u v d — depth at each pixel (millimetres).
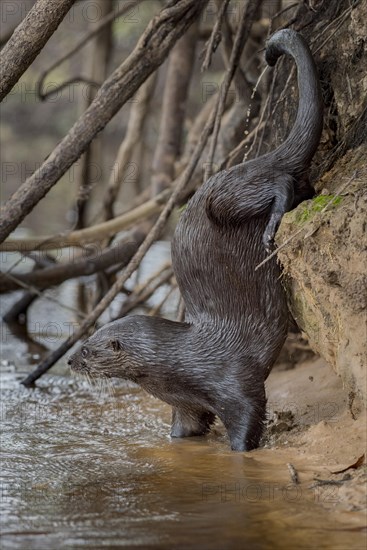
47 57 38688
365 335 9492
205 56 13906
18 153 46250
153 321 10906
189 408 11148
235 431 10648
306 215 10023
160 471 9930
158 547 7629
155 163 20438
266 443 10852
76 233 17734
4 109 48219
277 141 12836
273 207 10523
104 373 11000
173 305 20719
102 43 24344
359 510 8375
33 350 17984
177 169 20297
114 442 11344
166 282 18984
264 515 8383
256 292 10648
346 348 9727
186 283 10945
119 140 41406
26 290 18516
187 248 10859
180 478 9625
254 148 13453
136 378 10969
